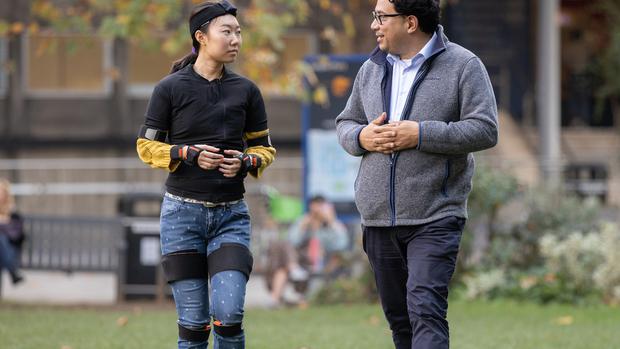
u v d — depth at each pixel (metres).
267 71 31.52
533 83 56.06
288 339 19.73
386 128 12.34
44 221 31.44
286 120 51.47
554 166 39.94
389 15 12.55
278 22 31.27
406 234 12.66
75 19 32.50
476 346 18.34
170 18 31.80
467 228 29.73
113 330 21.19
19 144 50.00
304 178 33.28
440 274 12.34
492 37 55.94
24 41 49.69
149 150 12.59
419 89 12.59
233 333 12.55
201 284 12.84
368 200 12.75
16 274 30.50
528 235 30.48
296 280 31.67
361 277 30.25
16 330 20.95
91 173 48.94
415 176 12.47
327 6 36.22
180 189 12.70
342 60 33.34
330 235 31.89
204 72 12.80
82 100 50.66
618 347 18.02
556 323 23.22
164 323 23.19
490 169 30.86
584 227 30.77
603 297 27.78
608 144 54.78
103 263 31.52
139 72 51.06
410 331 13.32
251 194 40.22
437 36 12.62
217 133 12.68
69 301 31.36
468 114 12.41
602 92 52.72
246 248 12.84
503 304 27.59
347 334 20.77
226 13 12.68
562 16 58.50
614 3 53.09
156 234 31.53
